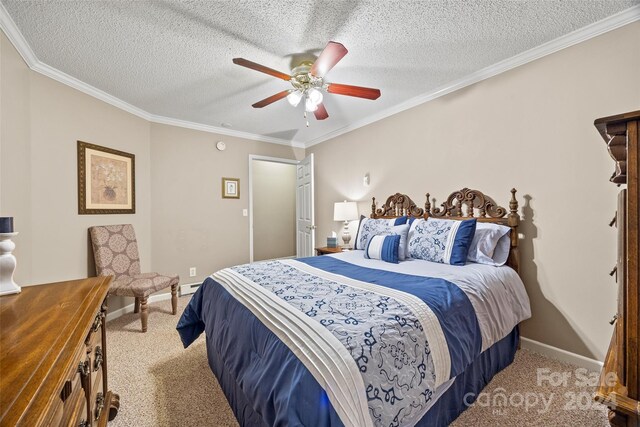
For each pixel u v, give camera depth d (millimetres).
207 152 3848
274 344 1053
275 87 2645
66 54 2055
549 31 1867
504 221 2219
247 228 4227
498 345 1817
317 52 2061
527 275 2146
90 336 1037
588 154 1866
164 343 2312
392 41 1956
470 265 2049
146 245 3297
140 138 3209
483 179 2412
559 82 1981
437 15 1694
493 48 2059
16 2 1542
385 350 982
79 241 2525
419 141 2939
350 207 3537
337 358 880
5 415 480
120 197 2953
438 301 1332
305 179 4363
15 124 1884
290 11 1649
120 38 1882
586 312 1879
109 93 2748
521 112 2174
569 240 1950
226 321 1470
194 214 3730
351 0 1563
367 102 3059
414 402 1001
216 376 1734
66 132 2393
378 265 2145
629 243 692
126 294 2535
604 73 1795
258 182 5711
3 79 1749
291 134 4301
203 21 1725
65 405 752
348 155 3889
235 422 1440
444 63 2260
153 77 2426
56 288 1220
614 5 1629
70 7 1587
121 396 1645
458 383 1421
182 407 1552
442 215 2680
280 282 1618
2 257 1128
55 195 2301
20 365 634
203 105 3082
